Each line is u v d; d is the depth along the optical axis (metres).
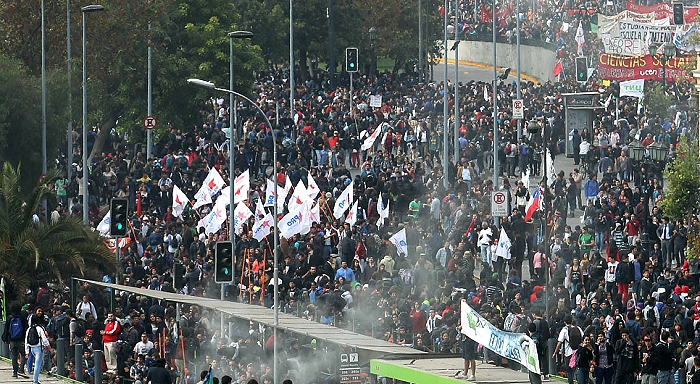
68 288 103.25
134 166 148.62
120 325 92.12
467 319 72.44
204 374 82.75
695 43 148.75
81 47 158.00
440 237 114.50
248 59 179.25
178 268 108.38
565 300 95.44
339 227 119.88
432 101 182.62
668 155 141.25
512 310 89.06
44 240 103.38
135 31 163.62
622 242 113.12
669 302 92.44
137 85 168.50
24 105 138.88
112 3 161.62
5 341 90.12
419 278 105.12
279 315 92.06
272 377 86.44
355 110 174.00
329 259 112.19
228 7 182.38
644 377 80.81
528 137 158.00
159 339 92.88
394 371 75.31
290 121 169.88
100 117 168.50
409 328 92.69
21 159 139.88
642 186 133.00
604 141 150.88
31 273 102.56
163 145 172.12
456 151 155.50
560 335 82.06
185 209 131.00
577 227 112.69
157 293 96.06
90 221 132.50
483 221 119.12
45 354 92.31
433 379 72.81
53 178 106.19
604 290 99.19
